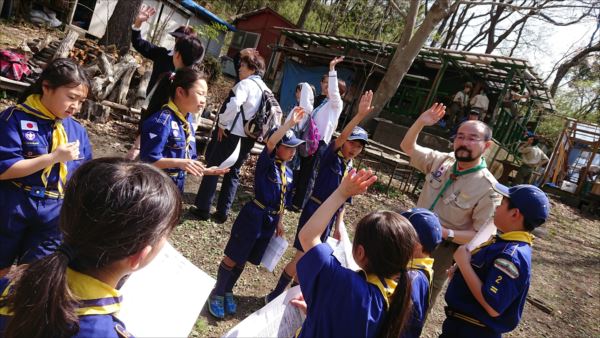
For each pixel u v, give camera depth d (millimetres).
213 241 4102
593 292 6371
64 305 884
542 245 8203
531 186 2109
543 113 19797
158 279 1560
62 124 2049
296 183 5340
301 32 16250
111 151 5570
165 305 1532
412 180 9680
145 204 936
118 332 991
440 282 2926
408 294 1521
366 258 1571
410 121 14461
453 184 2811
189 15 17859
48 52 8086
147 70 7719
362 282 1530
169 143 2568
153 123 2498
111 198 914
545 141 19047
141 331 1454
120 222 908
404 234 1521
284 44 19531
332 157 3322
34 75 6645
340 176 3301
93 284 967
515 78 13664
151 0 16047
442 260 2893
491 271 1985
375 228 1541
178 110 2609
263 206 2898
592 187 15797
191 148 2752
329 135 5141
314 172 5238
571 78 25969
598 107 25000
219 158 4309
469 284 2025
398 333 1496
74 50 8086
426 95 14953
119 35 11078
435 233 1810
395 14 17484
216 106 8383
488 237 2260
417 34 12047
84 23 14820
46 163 1883
